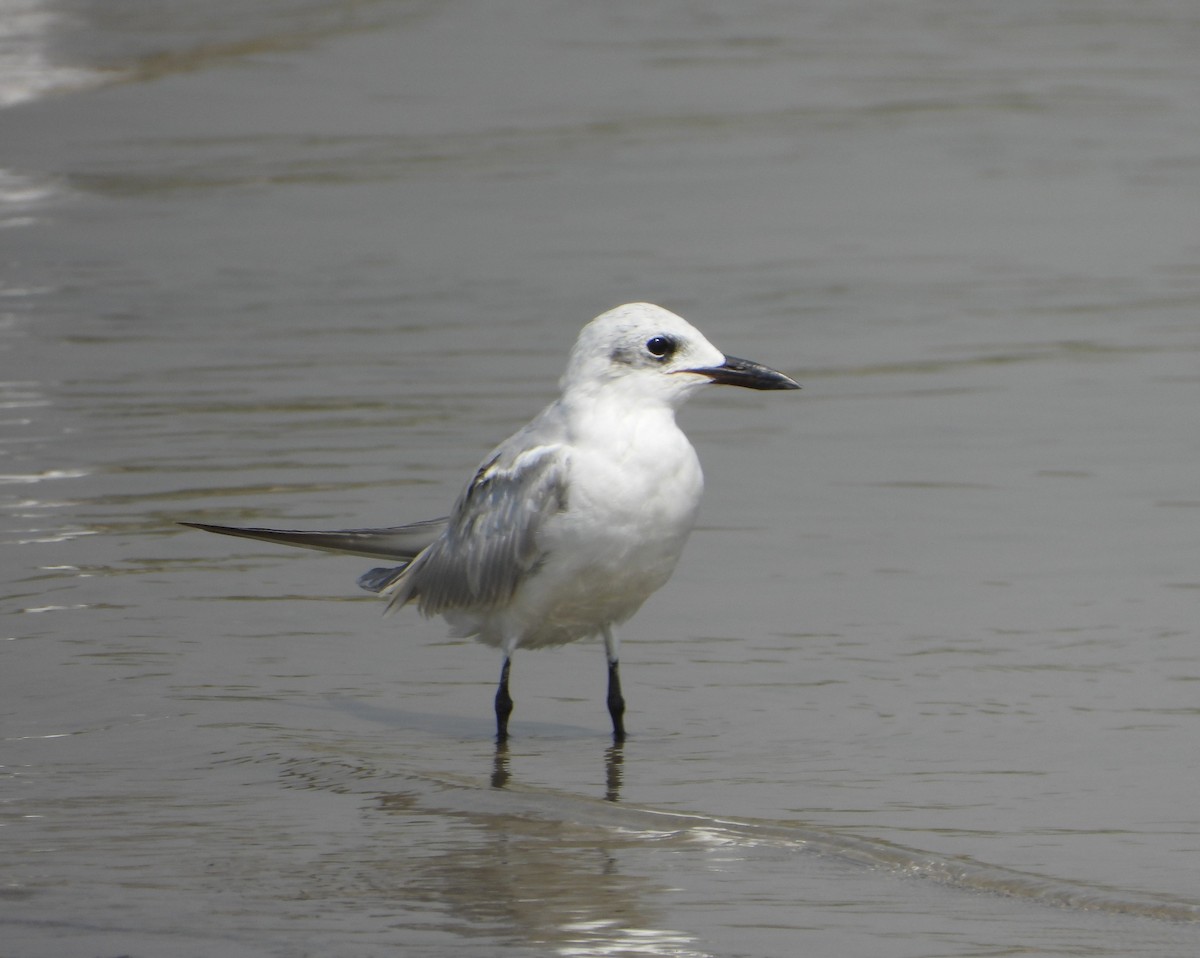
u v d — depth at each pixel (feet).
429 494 46.60
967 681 34.45
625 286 70.64
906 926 23.88
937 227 79.66
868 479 48.44
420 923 24.02
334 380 58.23
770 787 29.60
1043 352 61.11
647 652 36.76
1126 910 24.34
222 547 43.04
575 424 32.42
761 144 96.48
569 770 30.76
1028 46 122.62
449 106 106.93
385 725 33.12
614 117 103.35
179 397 56.34
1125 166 90.58
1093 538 43.21
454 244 77.61
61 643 36.88
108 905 24.72
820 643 36.83
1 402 55.83
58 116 106.11
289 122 103.91
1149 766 29.94
